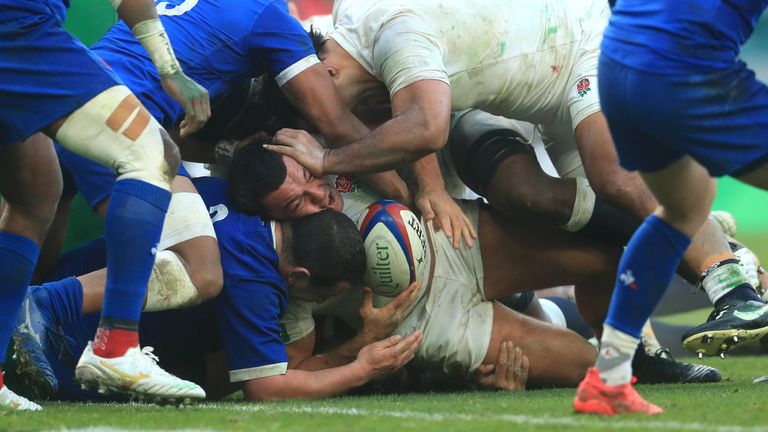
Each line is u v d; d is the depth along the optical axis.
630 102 7.71
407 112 11.66
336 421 8.39
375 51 12.29
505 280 13.18
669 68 7.54
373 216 11.96
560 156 14.15
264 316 11.14
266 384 11.09
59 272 12.79
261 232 11.44
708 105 7.59
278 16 11.95
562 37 13.03
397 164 11.75
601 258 13.23
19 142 9.59
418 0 12.41
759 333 11.50
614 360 8.25
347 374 11.45
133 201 8.91
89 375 8.93
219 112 12.65
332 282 11.55
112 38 11.84
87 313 10.84
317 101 11.94
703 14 7.57
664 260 8.14
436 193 12.88
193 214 11.11
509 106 13.18
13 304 9.95
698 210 8.12
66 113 8.81
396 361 11.77
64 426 8.37
